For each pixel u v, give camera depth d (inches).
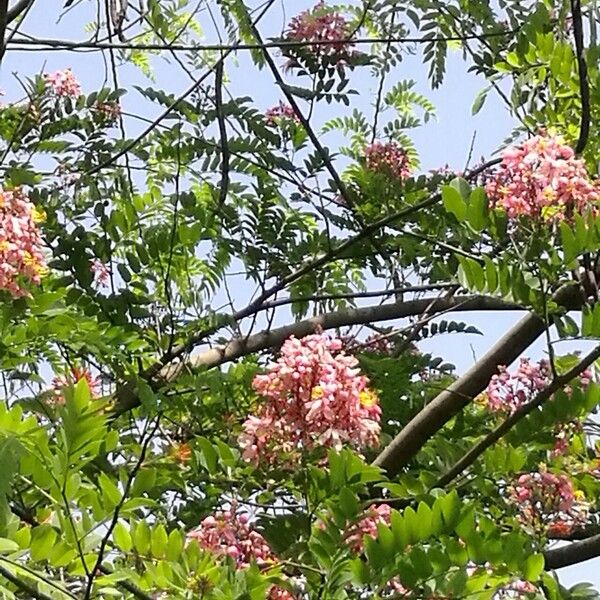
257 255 143.3
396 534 95.9
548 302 106.3
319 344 104.0
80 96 144.7
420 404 133.4
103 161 145.7
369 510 101.5
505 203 106.6
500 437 108.7
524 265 106.3
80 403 94.1
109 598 96.5
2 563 92.7
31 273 113.1
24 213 113.3
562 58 121.1
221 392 128.0
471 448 110.6
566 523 112.8
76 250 132.0
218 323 133.4
